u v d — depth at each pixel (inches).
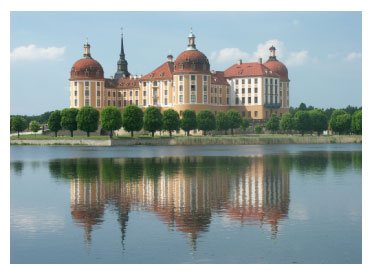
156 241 1330.0
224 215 1619.1
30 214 1660.9
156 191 2122.3
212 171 2906.0
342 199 1905.8
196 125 7303.2
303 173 2785.4
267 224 1497.3
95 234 1401.3
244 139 6973.4
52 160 3836.1
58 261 1194.6
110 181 2459.4
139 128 6589.6
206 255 1223.5
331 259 1200.2
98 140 6141.7
